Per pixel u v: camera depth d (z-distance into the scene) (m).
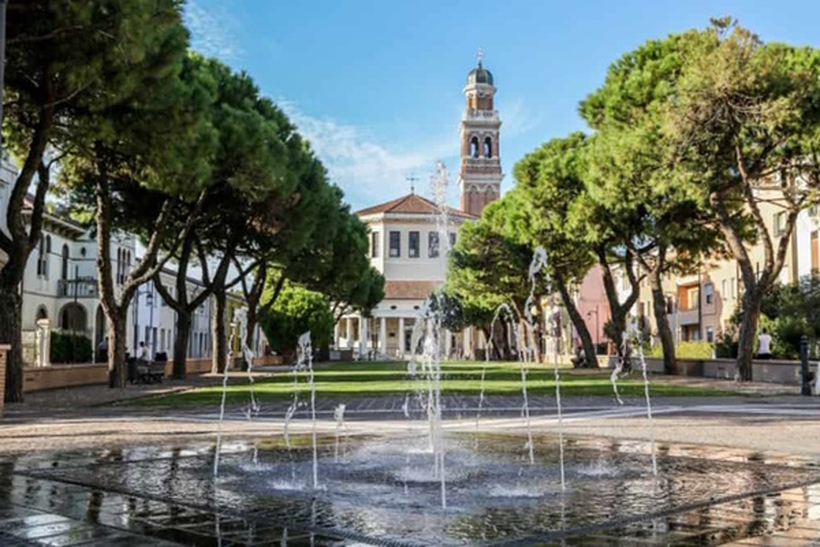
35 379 23.03
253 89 28.00
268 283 56.88
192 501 6.10
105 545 4.62
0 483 6.96
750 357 24.33
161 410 16.16
